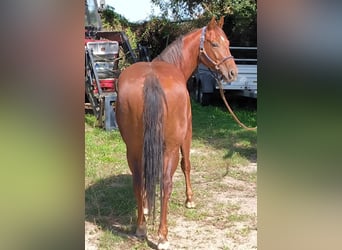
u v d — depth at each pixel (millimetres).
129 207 4074
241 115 9742
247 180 5129
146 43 14031
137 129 2900
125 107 2908
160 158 2797
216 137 7578
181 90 2969
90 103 8562
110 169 5449
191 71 3947
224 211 4074
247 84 9586
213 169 5605
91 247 3232
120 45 9352
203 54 3898
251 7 10797
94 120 8602
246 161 5969
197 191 4660
